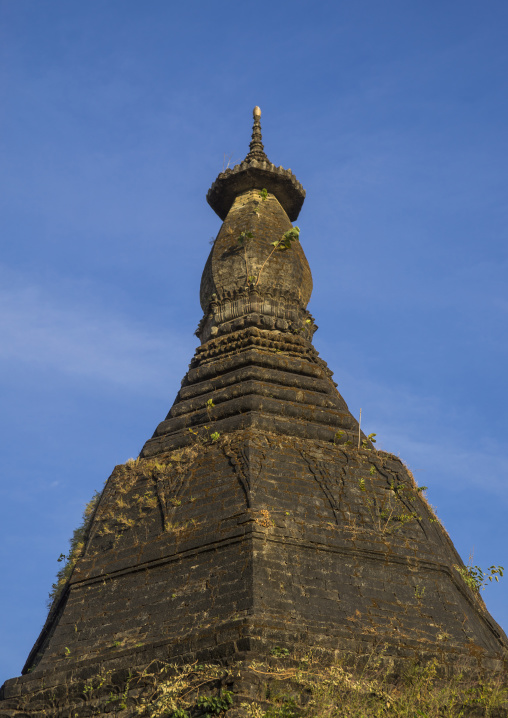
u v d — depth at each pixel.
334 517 27.33
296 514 26.91
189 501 27.92
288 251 35.84
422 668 23.41
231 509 26.84
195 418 31.14
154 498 28.64
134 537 27.89
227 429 29.88
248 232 34.78
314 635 23.42
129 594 26.34
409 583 26.42
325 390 32.31
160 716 22.30
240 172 38.00
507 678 24.20
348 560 26.28
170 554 26.50
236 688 21.59
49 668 25.22
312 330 35.94
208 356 33.69
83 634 25.89
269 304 34.56
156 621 25.08
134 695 23.33
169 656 23.58
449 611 26.11
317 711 21.22
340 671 22.31
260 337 33.31
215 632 23.36
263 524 25.95
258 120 40.72
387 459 30.09
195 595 25.11
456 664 24.12
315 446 29.42
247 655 22.44
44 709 24.36
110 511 29.22
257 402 30.38
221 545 25.94
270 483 27.58
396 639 24.17
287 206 39.19
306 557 25.88
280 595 24.53
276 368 32.53
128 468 30.33
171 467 29.34
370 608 25.23
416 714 21.50
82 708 23.84
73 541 30.95
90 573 27.45
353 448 30.03
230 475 27.98
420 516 28.59
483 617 28.00
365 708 21.75
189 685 22.39
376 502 28.33
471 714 22.58
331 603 24.91
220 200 38.88
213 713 21.23
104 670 24.20
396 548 27.05
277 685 21.98
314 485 28.02
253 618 23.25
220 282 35.41
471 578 28.31
